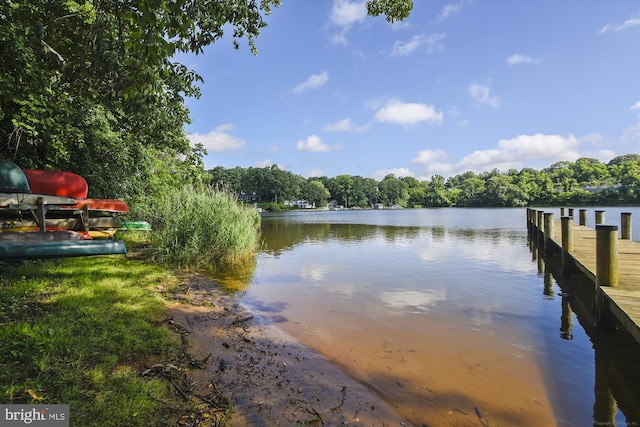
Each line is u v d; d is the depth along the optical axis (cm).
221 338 388
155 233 891
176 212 905
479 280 733
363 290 648
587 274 590
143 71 315
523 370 338
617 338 420
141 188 1138
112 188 1000
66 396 221
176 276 684
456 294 621
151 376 269
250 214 1221
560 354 374
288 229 2334
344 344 396
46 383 232
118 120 767
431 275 782
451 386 306
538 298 596
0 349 255
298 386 294
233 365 321
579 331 443
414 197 10275
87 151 879
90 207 754
